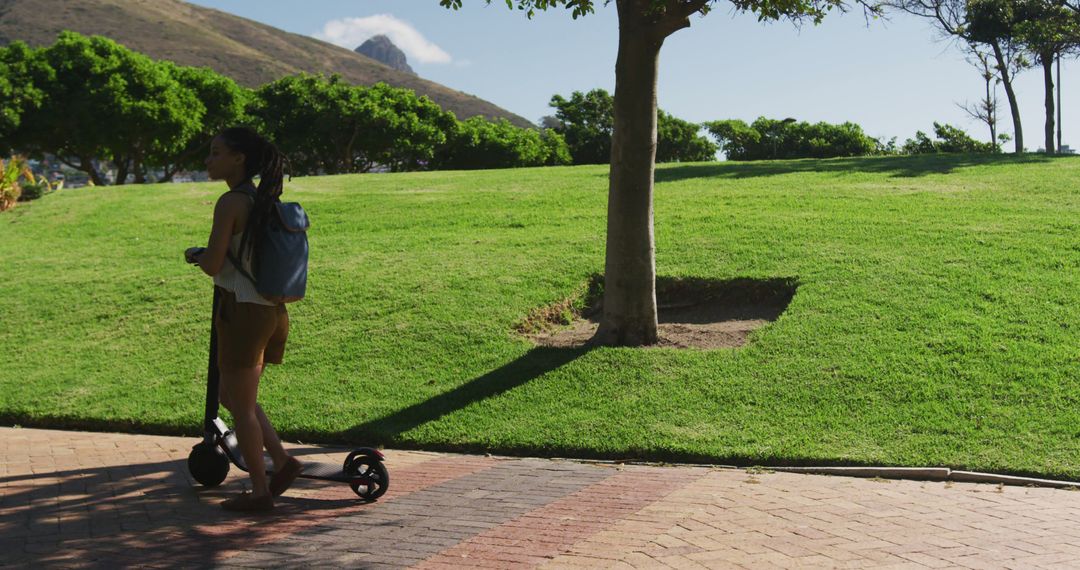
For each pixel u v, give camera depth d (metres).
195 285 12.72
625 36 8.76
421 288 11.64
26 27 157.12
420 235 15.30
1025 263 10.81
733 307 10.88
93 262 14.74
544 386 8.41
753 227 13.60
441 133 54.25
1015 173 18.05
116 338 10.98
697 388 8.11
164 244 15.99
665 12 8.40
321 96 50.66
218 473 5.58
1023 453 6.31
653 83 8.91
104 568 4.00
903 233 12.63
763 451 6.66
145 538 4.48
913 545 4.27
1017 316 9.14
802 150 68.12
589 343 9.42
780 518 4.83
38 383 9.62
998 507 5.15
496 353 9.40
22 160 21.77
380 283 12.02
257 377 4.86
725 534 4.48
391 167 55.56
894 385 7.79
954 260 11.15
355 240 15.18
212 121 46.88
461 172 26.45
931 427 6.93
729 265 11.55
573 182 21.03
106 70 41.97
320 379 9.13
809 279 10.81
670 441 6.99
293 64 179.50
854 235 12.66
